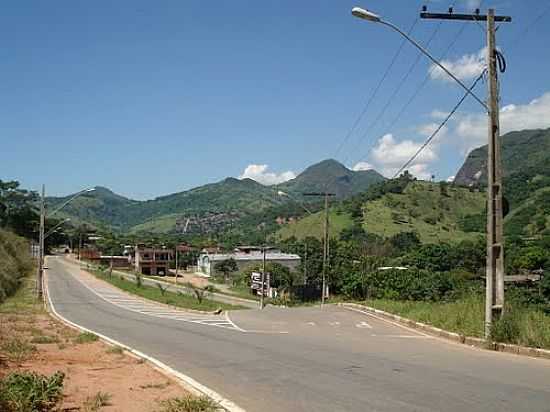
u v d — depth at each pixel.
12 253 74.38
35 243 116.94
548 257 46.72
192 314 30.97
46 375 10.17
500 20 16.64
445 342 16.42
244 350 14.59
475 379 10.30
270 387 9.77
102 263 115.56
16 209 125.75
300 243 96.88
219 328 21.50
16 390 7.67
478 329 16.34
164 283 82.00
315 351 14.28
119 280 70.19
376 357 13.14
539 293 25.06
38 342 15.77
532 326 14.59
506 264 48.12
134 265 111.69
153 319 26.55
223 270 100.06
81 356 13.16
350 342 16.39
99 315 29.52
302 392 9.34
